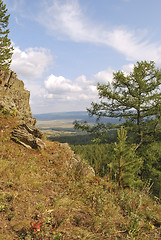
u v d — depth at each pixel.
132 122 16.20
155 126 14.99
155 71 14.75
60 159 8.39
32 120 12.34
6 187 4.55
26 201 4.25
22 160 6.69
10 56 18.09
